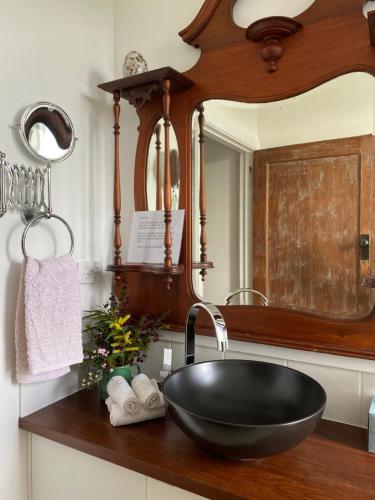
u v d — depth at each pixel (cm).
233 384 111
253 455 81
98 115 142
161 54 138
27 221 115
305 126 114
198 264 131
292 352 116
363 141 107
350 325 107
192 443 98
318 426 107
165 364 127
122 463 93
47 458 111
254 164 122
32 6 117
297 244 116
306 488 80
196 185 130
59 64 126
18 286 113
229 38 123
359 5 104
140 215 140
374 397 101
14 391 113
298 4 115
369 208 106
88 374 133
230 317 125
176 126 133
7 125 109
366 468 87
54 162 123
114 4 147
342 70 107
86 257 138
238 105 123
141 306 142
